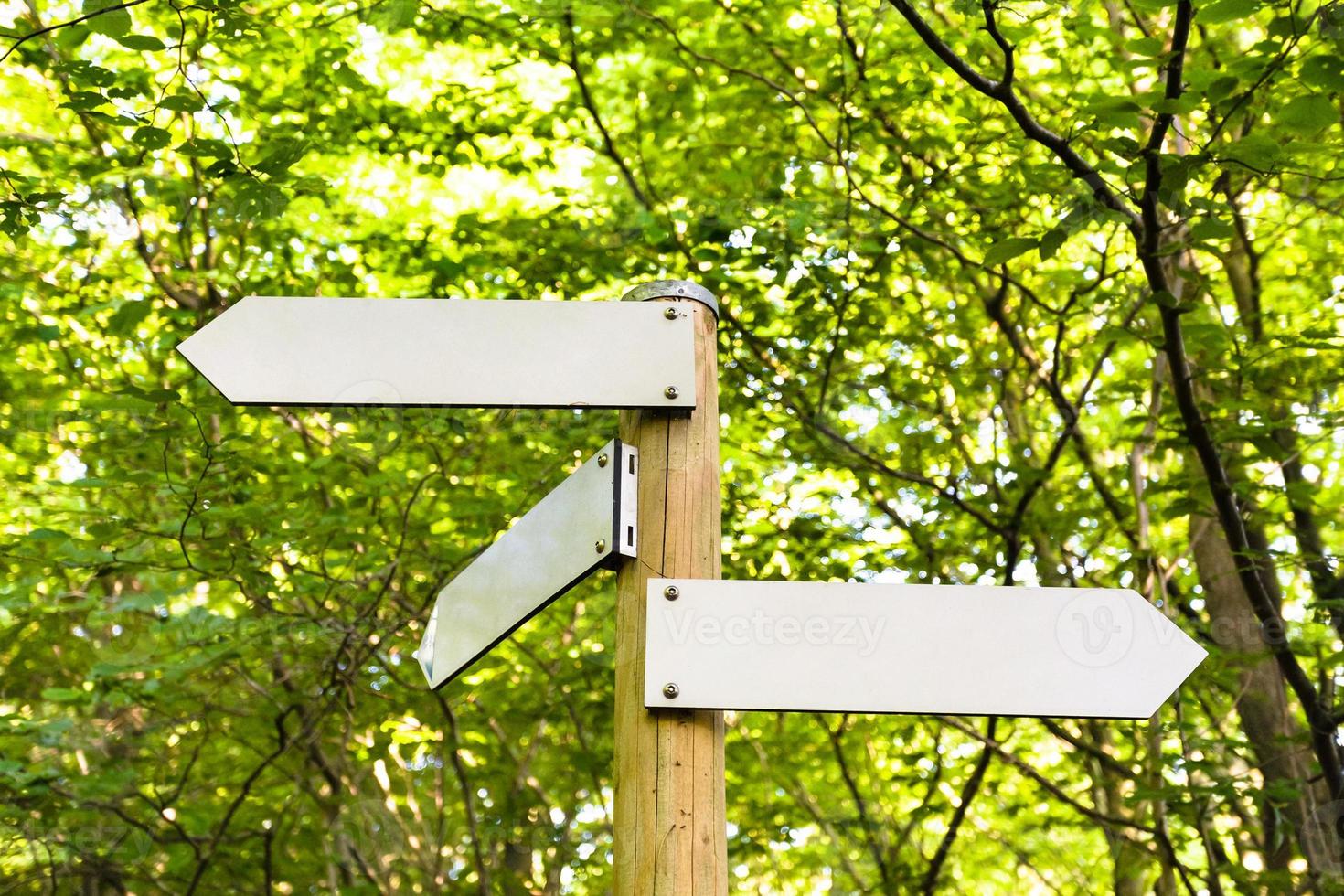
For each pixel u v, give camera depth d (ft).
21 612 16.60
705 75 17.63
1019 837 21.76
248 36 11.53
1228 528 13.39
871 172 17.07
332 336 4.83
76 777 16.35
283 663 18.54
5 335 15.99
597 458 4.63
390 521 16.60
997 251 9.19
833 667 4.27
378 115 16.90
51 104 16.65
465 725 20.65
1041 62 17.78
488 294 17.56
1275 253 17.88
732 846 19.45
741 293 17.28
